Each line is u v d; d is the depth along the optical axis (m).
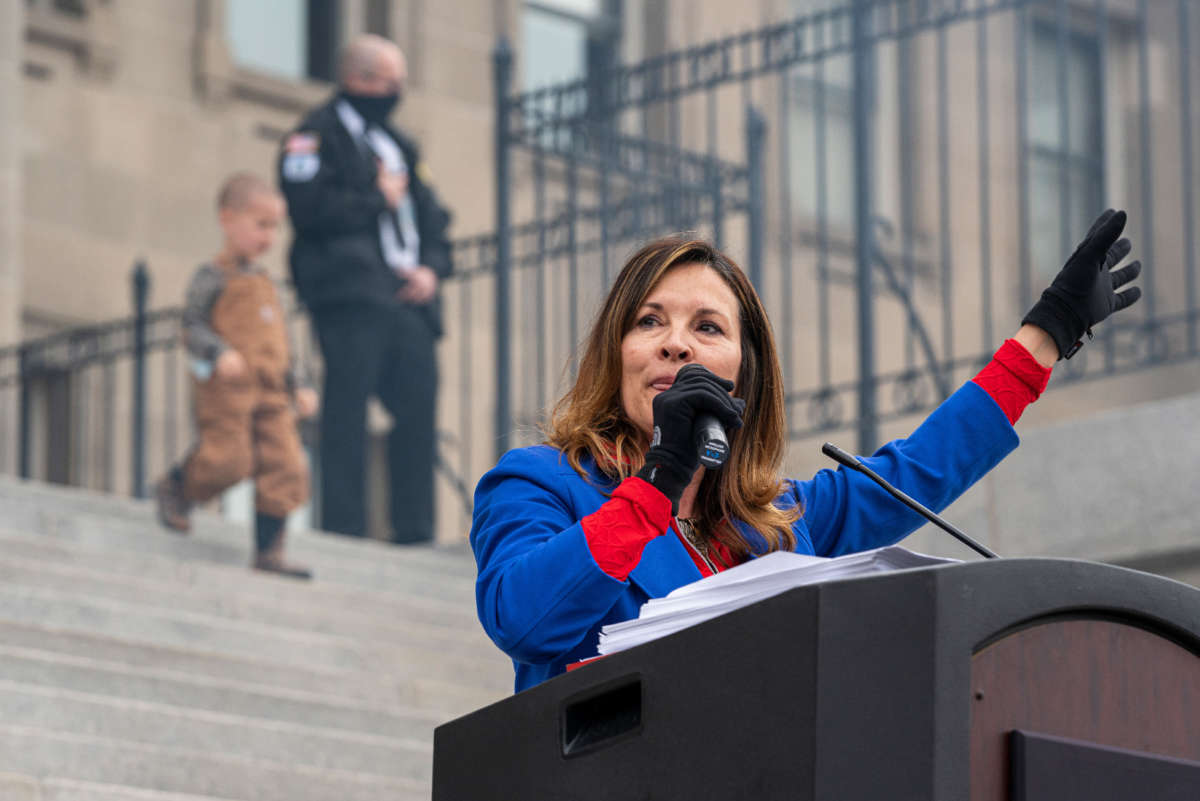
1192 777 1.64
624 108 9.94
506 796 1.79
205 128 12.47
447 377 12.76
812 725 1.53
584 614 1.93
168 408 11.84
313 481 11.67
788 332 10.15
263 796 4.64
